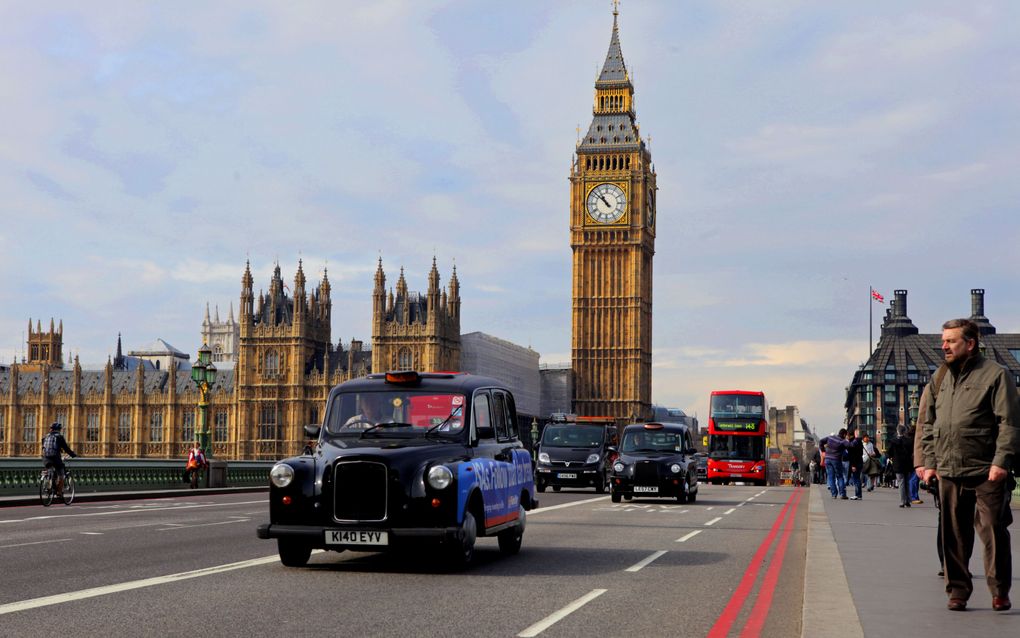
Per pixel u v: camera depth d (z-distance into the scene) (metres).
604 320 189.88
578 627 11.66
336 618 11.91
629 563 17.83
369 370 181.75
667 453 39.56
